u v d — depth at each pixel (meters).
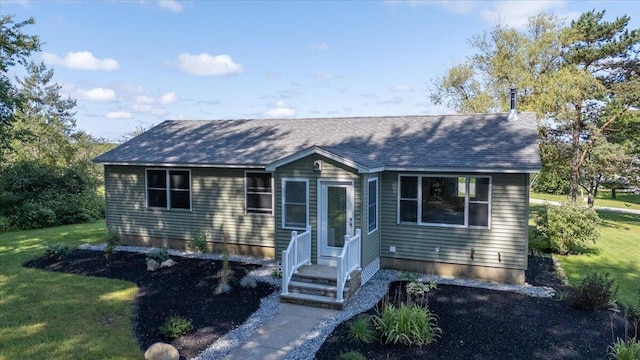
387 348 6.59
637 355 5.98
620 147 21.30
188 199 13.60
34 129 28.00
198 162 12.79
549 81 21.12
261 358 6.35
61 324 7.57
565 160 23.53
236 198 12.96
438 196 10.67
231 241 13.15
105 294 9.20
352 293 9.05
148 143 15.38
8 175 20.20
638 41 20.62
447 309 8.27
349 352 6.24
